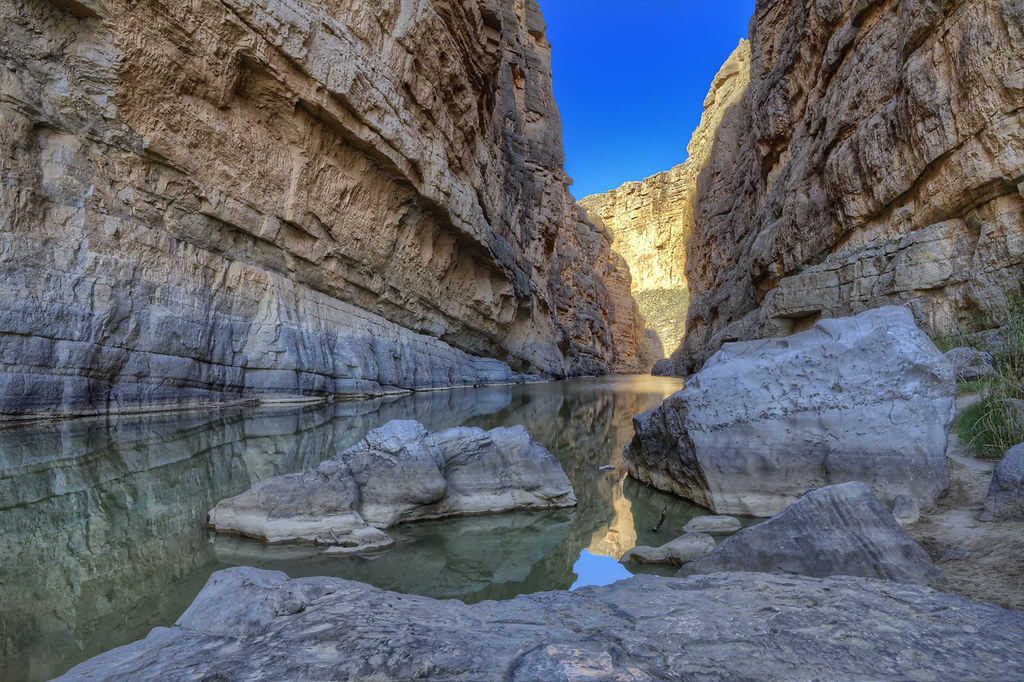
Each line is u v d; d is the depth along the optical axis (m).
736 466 5.43
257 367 13.09
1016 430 5.25
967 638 2.11
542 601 2.69
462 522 5.23
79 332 9.37
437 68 20.67
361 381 16.16
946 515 4.27
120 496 5.12
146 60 11.04
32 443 7.10
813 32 20.58
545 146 41.81
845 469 4.98
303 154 15.10
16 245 8.76
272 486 4.77
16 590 3.23
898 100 13.42
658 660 1.90
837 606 2.45
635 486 6.80
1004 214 10.48
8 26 9.34
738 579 2.91
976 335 9.84
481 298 27.31
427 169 19.77
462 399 17.00
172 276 11.44
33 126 9.58
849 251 15.09
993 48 10.49
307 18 14.04
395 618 2.31
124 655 1.97
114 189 10.81
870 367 5.21
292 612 2.38
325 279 16.67
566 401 17.83
